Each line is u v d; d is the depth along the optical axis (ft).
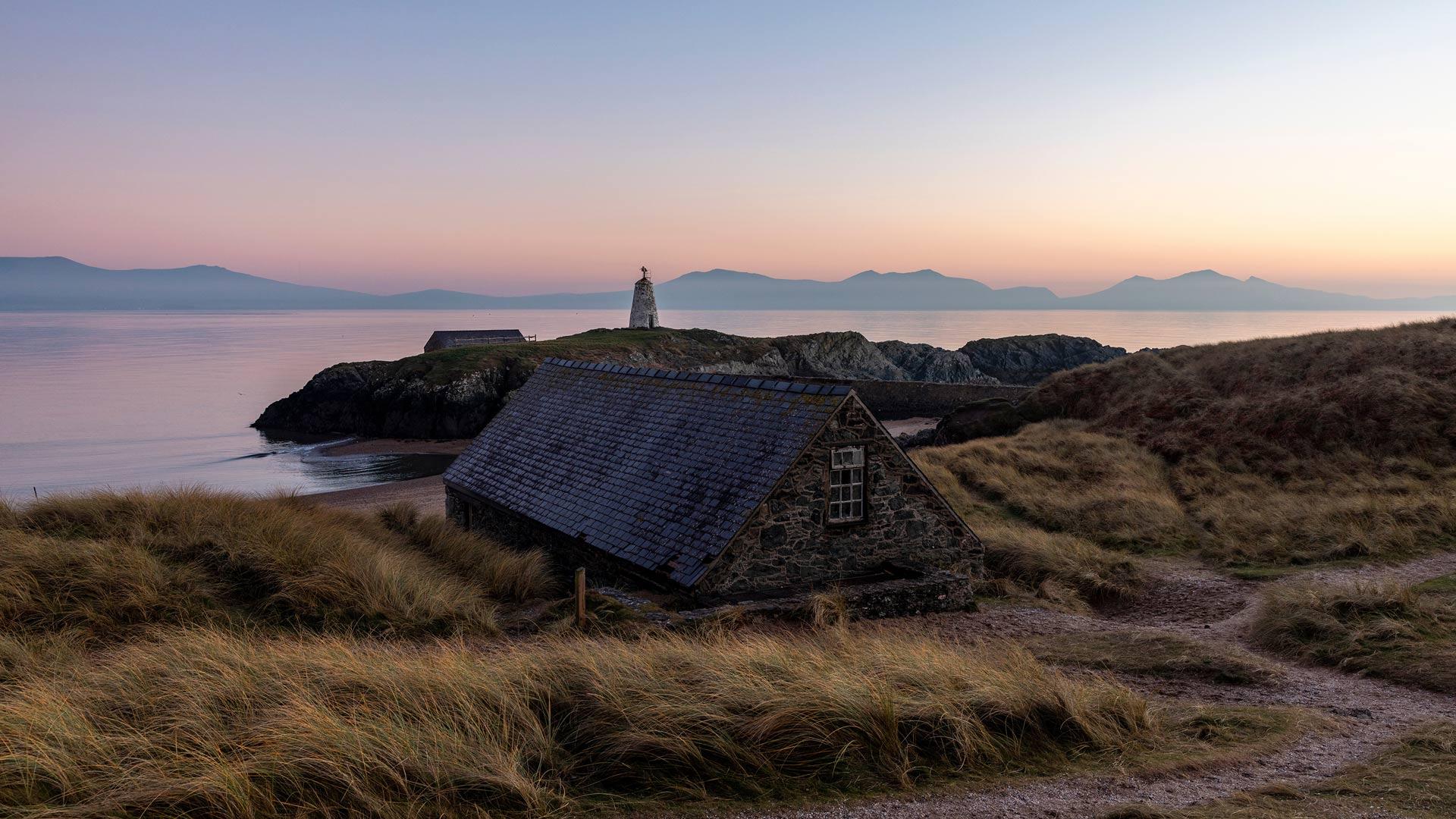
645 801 20.07
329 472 168.35
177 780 17.81
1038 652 38.73
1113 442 98.37
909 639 38.09
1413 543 55.42
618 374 75.41
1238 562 57.36
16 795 17.37
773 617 43.45
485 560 57.06
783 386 55.01
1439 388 84.89
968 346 414.62
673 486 55.01
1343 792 20.92
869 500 51.52
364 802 18.26
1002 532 65.77
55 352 529.86
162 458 184.44
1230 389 109.29
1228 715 28.40
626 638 37.29
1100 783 21.83
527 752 21.49
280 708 21.54
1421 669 33.14
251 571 42.60
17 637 32.58
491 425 85.81
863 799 20.51
